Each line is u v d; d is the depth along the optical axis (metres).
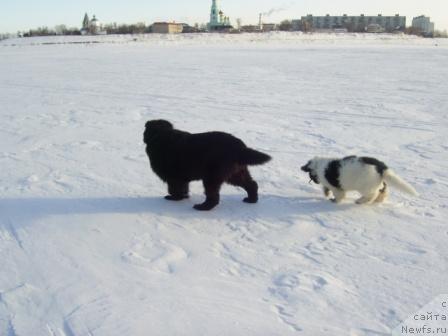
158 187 6.05
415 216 5.17
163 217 5.24
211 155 5.23
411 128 8.70
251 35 69.38
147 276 4.22
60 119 9.92
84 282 4.15
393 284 4.09
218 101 12.07
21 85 16.19
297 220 5.15
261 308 3.86
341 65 23.33
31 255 4.52
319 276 4.19
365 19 118.31
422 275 4.19
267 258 4.47
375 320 3.73
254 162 5.19
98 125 9.23
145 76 18.45
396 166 6.65
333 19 117.69
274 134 8.45
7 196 5.74
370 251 4.55
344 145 7.70
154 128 5.64
